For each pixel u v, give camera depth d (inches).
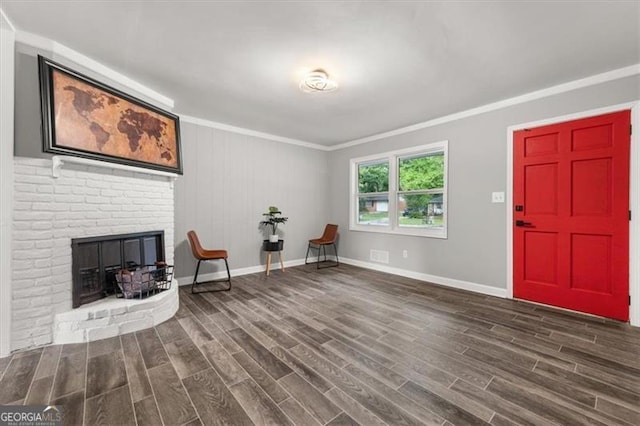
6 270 76.0
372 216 196.7
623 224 99.8
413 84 111.1
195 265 155.2
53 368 71.2
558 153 113.3
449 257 149.1
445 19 72.7
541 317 105.3
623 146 99.1
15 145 76.9
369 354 79.3
